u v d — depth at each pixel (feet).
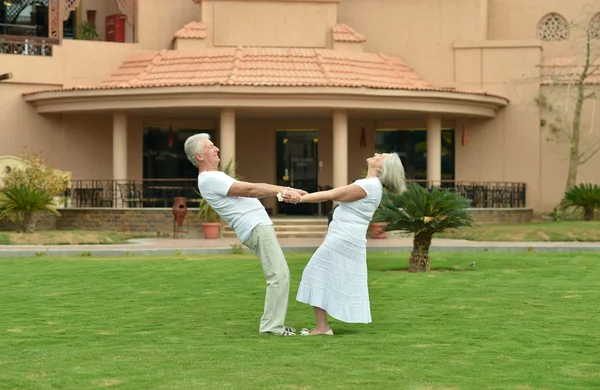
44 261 58.90
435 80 107.34
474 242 78.28
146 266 54.39
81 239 78.64
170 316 34.96
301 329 32.27
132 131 104.78
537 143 105.09
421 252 53.21
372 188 30.50
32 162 85.51
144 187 95.76
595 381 23.98
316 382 23.62
